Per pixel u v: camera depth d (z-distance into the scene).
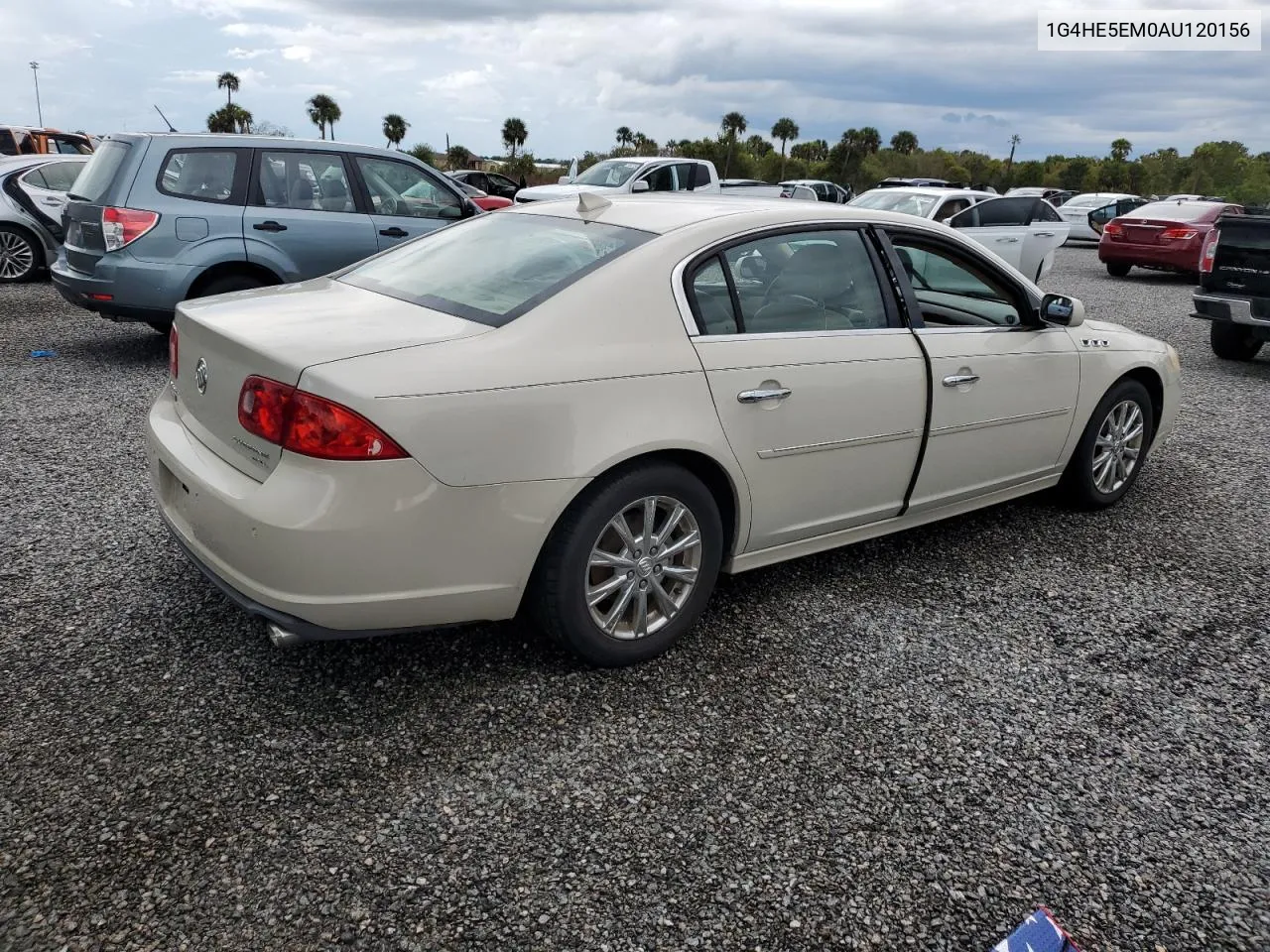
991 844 2.41
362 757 2.60
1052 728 2.93
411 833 2.33
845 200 26.84
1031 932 2.13
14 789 2.39
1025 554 4.25
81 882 2.12
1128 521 4.75
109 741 2.60
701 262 3.13
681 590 3.15
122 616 3.24
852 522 3.65
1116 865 2.37
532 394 2.65
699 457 3.04
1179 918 2.22
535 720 2.80
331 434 2.43
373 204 7.25
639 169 14.79
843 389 3.36
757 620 3.49
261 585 2.55
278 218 6.78
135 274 6.38
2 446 5.00
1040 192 34.78
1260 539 4.56
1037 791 2.62
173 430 3.04
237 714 2.75
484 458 2.58
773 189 20.28
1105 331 4.67
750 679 3.09
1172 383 5.00
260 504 2.49
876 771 2.67
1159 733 2.94
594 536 2.84
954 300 4.02
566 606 2.85
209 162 6.60
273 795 2.43
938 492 3.91
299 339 2.64
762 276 3.28
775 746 2.75
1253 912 2.25
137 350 7.49
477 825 2.37
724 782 2.58
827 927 2.13
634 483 2.86
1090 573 4.08
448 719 2.78
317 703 2.82
